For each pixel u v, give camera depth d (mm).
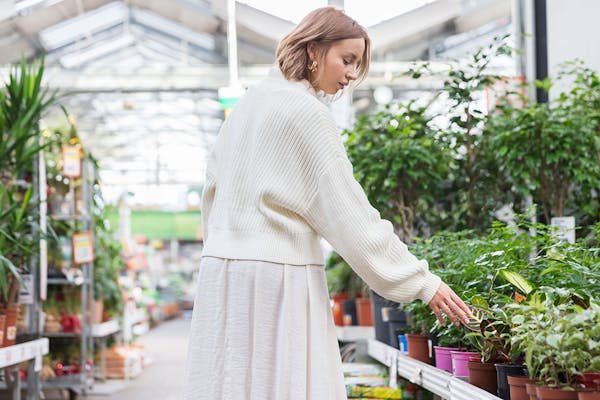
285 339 1787
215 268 1877
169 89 13664
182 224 22562
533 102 4855
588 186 3990
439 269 2883
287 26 9523
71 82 13328
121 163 22766
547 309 1979
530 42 5035
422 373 2992
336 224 1821
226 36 11977
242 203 1881
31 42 11781
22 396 5984
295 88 1919
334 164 1841
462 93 4312
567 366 1828
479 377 2357
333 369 1868
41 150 5109
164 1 11031
